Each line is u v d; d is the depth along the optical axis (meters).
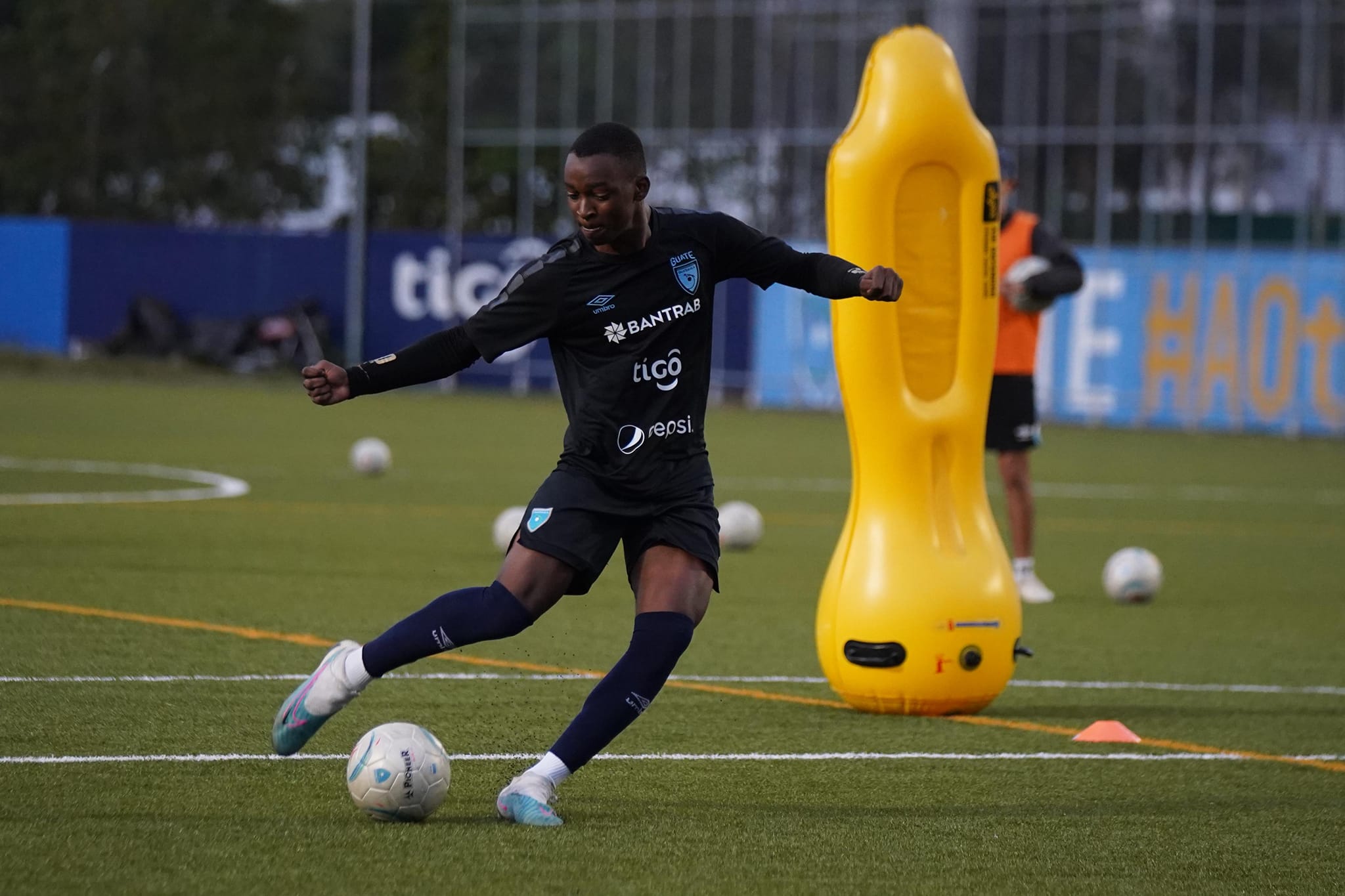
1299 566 41.34
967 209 21.80
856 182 21.56
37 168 156.00
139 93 158.25
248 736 19.34
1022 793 17.91
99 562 34.16
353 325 109.12
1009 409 33.44
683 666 25.59
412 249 109.31
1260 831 16.52
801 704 22.78
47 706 20.64
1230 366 93.56
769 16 105.94
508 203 126.69
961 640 21.59
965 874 14.66
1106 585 34.66
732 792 17.58
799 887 14.08
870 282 15.40
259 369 111.19
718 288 102.69
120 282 112.62
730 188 107.69
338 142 169.50
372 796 15.51
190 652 24.83
